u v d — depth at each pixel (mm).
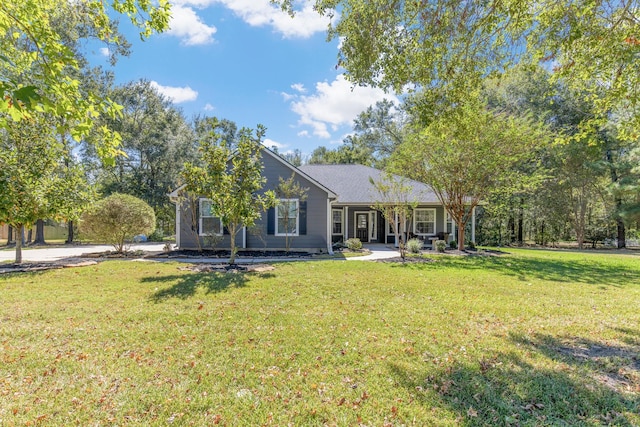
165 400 2760
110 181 24344
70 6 4992
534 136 12742
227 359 3502
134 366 3334
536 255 13758
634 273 9289
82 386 2965
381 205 12609
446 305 5668
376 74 5566
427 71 5293
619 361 3557
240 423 2482
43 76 2816
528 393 2918
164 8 3971
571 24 4520
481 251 14781
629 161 17125
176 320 4688
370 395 2865
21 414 2559
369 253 13562
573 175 20453
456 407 2701
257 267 9328
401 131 27672
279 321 4699
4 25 3037
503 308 5516
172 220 25172
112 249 15766
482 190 14070
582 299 6219
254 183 9148
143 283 7086
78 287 6727
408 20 4996
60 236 27766
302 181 13820
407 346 3883
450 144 12922
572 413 2645
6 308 5227
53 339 3980
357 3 5094
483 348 3861
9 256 12570
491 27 4672
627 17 4465
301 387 2988
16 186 7703
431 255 12891
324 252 13641
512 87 20281
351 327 4496
